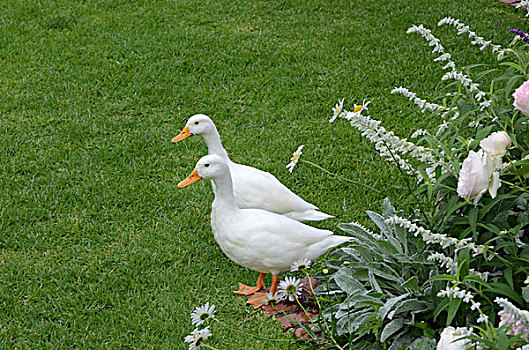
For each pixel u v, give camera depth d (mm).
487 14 8766
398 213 3879
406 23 8562
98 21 8648
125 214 4844
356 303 3451
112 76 7148
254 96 6836
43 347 3604
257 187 4246
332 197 5109
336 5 9219
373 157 5695
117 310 3902
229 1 9383
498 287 2885
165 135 6047
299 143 5922
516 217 3234
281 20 8758
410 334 3305
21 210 4824
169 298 4023
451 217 3262
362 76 7191
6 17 8633
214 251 4488
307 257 3840
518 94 2797
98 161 5590
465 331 2439
